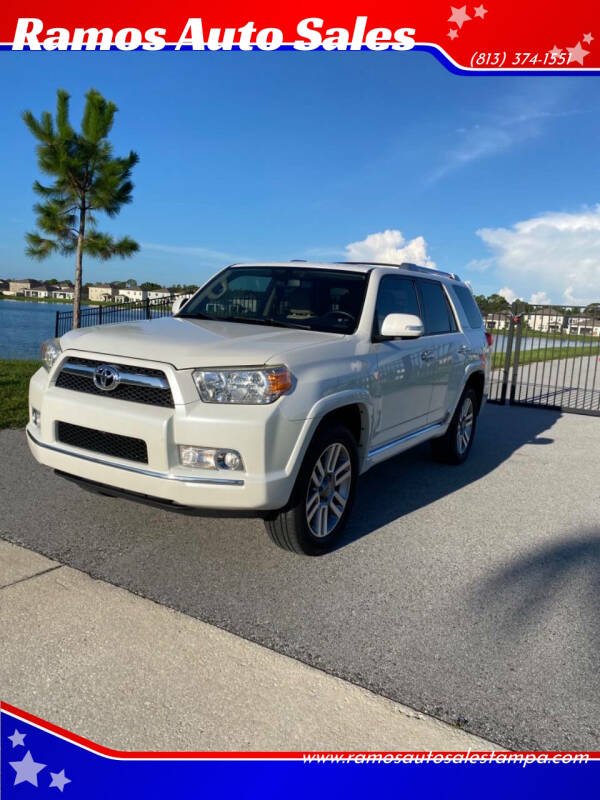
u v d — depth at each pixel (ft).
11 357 51.08
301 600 10.52
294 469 10.89
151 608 9.93
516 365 35.73
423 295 17.58
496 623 10.10
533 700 8.20
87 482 11.52
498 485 18.31
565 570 12.26
